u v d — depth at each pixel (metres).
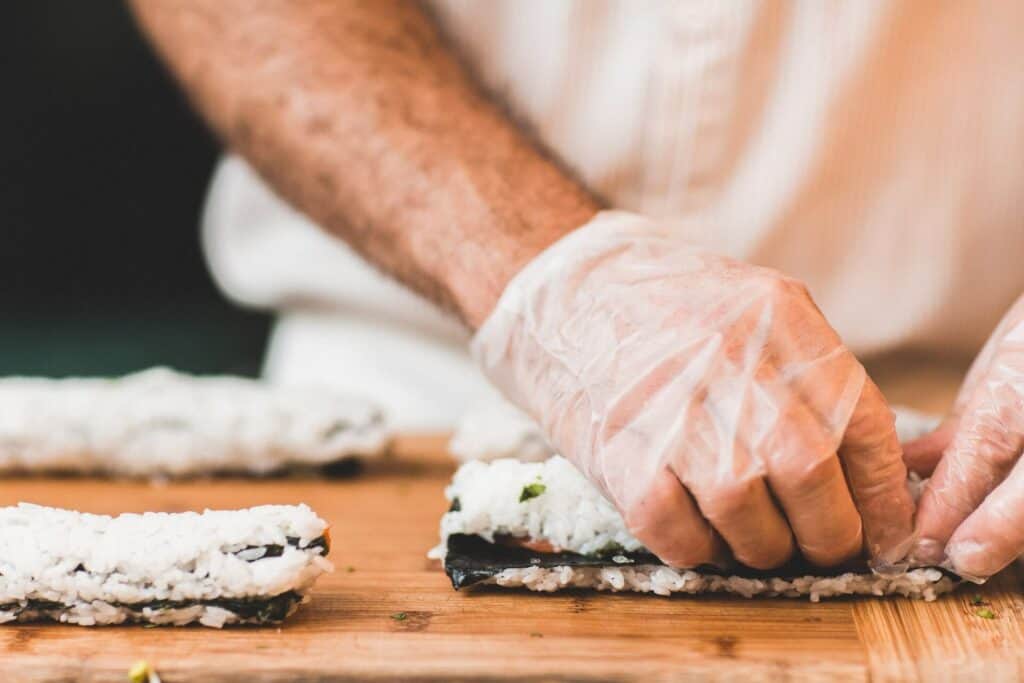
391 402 0.91
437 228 0.71
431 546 0.70
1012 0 0.76
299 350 0.93
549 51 0.80
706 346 0.62
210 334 1.21
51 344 1.18
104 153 1.22
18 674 0.61
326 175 0.76
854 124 0.78
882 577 0.64
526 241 0.69
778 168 0.79
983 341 0.83
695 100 0.79
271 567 0.62
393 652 0.61
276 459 0.79
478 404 0.86
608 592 0.65
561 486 0.66
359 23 0.81
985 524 0.62
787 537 0.62
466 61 0.83
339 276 0.89
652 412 0.62
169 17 0.83
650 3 0.78
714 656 0.61
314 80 0.78
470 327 0.70
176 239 1.27
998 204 0.80
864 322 0.82
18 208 1.23
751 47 0.78
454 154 0.74
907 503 0.63
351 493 0.77
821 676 0.60
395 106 0.77
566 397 0.64
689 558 0.62
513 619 0.63
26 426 0.79
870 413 0.62
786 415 0.60
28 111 1.18
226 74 0.81
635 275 0.65
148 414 0.79
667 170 0.81
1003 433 0.63
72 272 1.27
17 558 0.62
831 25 0.77
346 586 0.66
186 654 0.61
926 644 0.61
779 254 0.81
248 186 0.92
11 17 1.13
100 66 1.17
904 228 0.80
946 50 0.77
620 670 0.60
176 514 0.64
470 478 0.67
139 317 1.24
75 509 0.76
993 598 0.64
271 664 0.60
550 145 0.82
